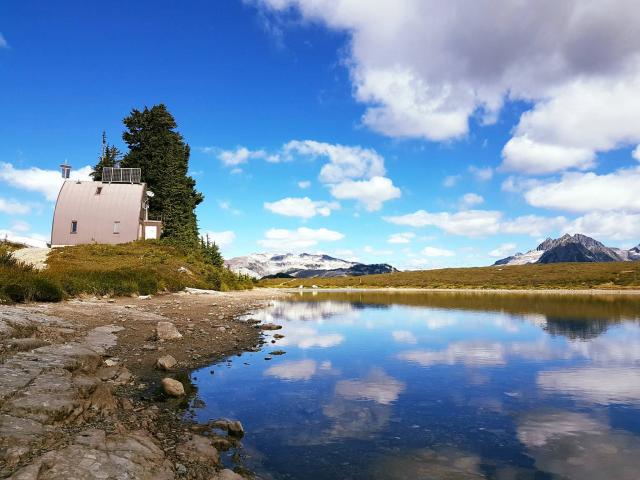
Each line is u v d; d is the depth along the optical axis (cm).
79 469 439
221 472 525
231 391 933
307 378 1057
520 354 1389
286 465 577
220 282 4947
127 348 1254
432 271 13100
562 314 2773
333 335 1827
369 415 787
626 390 959
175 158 6681
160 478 477
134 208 5488
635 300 4250
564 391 952
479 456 608
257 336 1730
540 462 586
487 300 4484
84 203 5472
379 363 1241
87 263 3919
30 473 410
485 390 958
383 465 579
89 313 1733
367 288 9756
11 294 1684
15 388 607
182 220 6375
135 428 646
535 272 10206
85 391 673
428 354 1388
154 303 2536
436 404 852
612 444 650
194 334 1605
